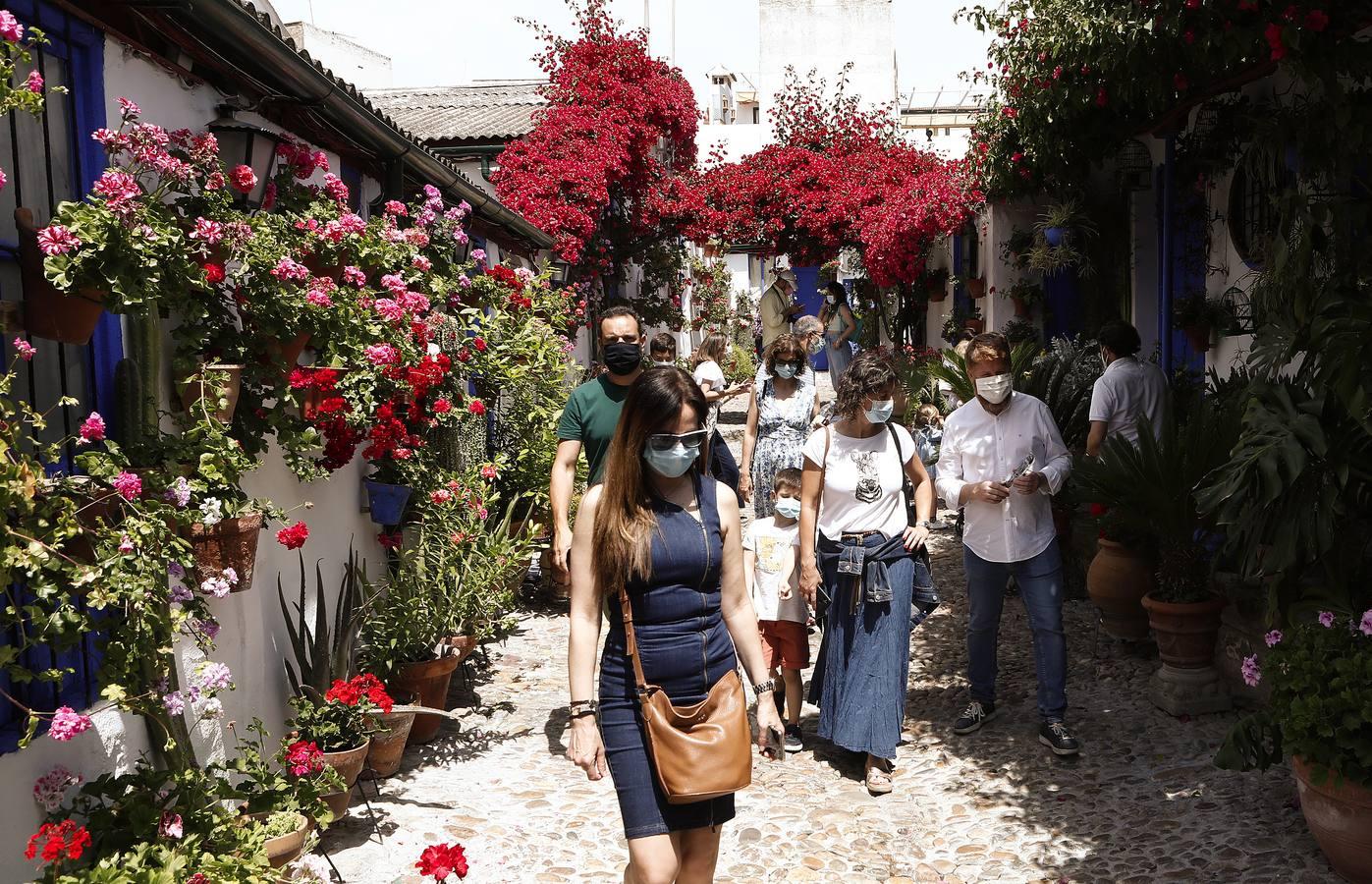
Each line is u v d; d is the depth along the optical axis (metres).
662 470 3.32
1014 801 5.04
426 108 17.23
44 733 3.30
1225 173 8.55
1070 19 6.68
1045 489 5.62
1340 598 4.49
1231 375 7.53
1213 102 8.30
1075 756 5.45
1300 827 4.49
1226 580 6.32
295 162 4.94
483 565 6.34
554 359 8.92
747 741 3.31
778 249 20.06
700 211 18.86
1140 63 6.35
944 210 12.63
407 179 7.50
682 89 17.30
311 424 4.65
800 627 5.86
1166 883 4.18
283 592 5.08
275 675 5.05
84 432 3.23
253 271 4.26
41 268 3.21
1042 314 11.64
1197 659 5.89
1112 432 7.09
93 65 3.70
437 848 3.31
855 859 4.60
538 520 8.62
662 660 3.32
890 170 18.72
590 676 3.41
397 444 5.18
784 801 5.25
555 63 16.48
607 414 5.22
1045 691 5.61
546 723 6.31
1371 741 3.82
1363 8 4.93
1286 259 5.04
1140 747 5.50
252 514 4.04
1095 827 4.71
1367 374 4.23
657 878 3.25
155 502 3.31
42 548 2.89
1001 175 10.30
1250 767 4.35
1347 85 5.62
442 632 5.93
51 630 3.00
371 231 5.20
